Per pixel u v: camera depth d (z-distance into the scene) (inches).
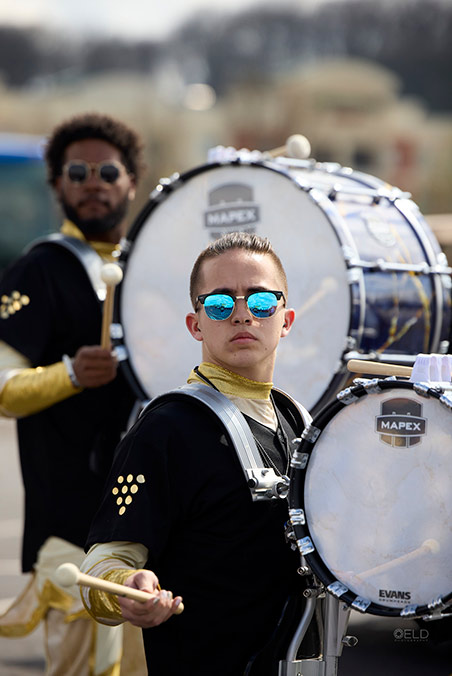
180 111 3390.7
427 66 3673.7
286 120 3467.0
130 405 402.3
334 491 238.7
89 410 394.6
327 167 376.8
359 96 3467.0
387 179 3479.3
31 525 395.9
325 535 238.7
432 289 351.3
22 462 402.3
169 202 374.3
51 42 3885.3
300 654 246.2
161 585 245.3
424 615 228.5
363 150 3484.3
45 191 1855.3
